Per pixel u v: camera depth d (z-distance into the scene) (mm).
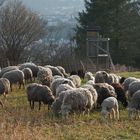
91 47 53344
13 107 24531
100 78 30234
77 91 21078
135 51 73812
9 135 15898
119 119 21016
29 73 33375
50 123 19828
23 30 59031
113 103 20906
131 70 57219
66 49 57156
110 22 72812
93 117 21375
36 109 23844
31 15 60969
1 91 26688
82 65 50094
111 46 73625
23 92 30203
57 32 63781
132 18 74812
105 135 17500
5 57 57438
